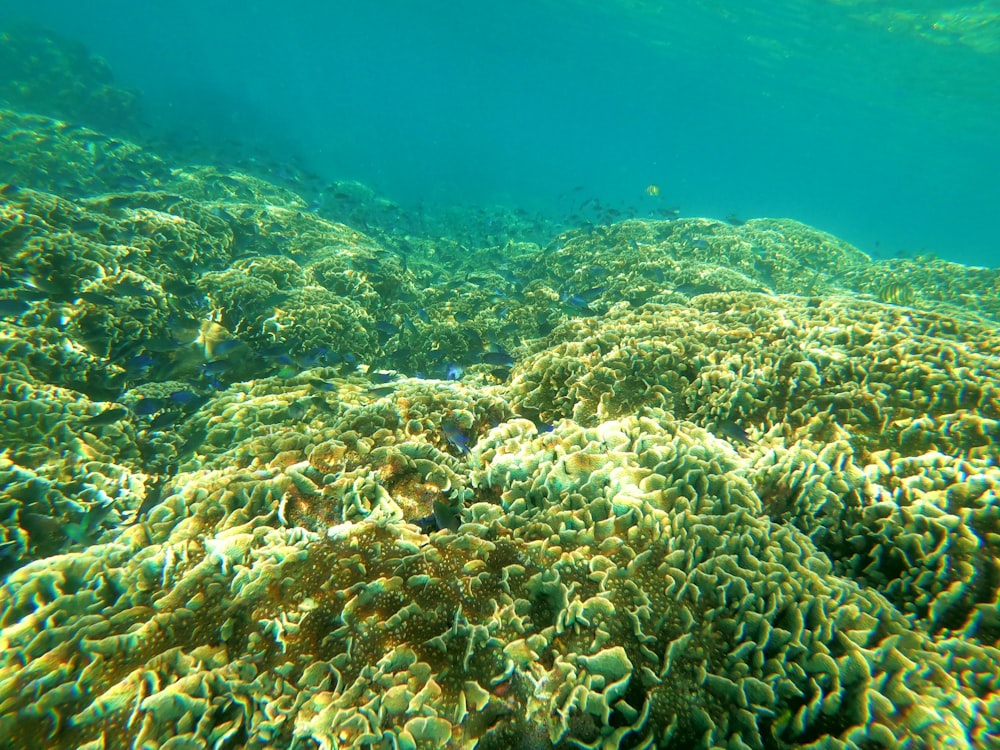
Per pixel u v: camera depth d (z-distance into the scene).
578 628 0.78
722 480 0.93
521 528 0.90
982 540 0.86
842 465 1.01
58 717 0.70
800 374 1.21
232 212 3.40
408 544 0.86
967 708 0.72
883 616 0.81
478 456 1.07
